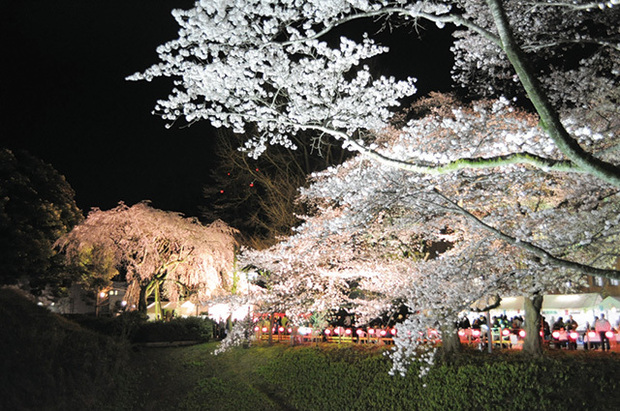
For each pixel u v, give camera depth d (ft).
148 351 78.74
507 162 18.34
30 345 52.49
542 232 29.53
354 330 66.64
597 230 27.89
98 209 86.12
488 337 45.39
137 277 88.58
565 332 48.49
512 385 39.06
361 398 48.73
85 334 63.26
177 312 115.14
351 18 23.27
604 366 36.70
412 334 30.27
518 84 38.01
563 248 26.43
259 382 62.13
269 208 80.48
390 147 39.86
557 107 36.47
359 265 45.60
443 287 31.22
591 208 30.09
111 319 80.18
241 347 73.72
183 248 86.63
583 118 33.17
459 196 30.45
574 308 61.36
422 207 28.76
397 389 46.34
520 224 29.35
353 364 52.37
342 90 27.02
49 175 84.94
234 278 81.05
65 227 83.76
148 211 85.40
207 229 87.20
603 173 15.98
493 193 30.53
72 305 115.85
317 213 54.13
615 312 67.56
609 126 28.45
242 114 25.93
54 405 48.21
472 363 42.75
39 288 78.28
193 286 93.50
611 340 52.70
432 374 44.29
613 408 33.68
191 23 23.58
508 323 58.13
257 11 23.82
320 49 25.49
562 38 32.01
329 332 64.03
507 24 16.56
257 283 74.13
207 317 91.66
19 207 76.23
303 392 55.47
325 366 55.16
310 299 52.80
